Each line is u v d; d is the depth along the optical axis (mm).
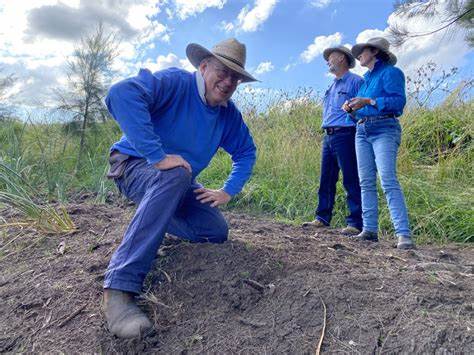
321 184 4488
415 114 6934
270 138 6988
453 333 2074
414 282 2539
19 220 3734
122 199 4820
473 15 4938
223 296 2434
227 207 5344
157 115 2598
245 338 2170
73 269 2852
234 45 2543
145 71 2490
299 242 3357
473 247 4191
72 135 6398
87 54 6473
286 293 2412
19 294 2664
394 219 3576
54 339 2279
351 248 3332
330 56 4188
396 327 2145
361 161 3820
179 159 2410
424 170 5922
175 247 2895
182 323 2297
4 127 6387
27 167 4879
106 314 2254
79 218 3725
